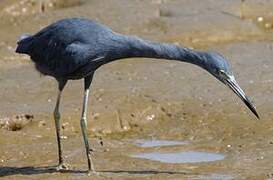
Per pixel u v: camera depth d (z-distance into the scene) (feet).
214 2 81.30
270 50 69.26
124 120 55.26
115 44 44.04
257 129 52.44
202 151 49.16
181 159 47.62
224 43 73.26
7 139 51.39
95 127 54.49
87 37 44.16
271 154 47.55
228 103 56.54
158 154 48.83
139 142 51.85
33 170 46.14
